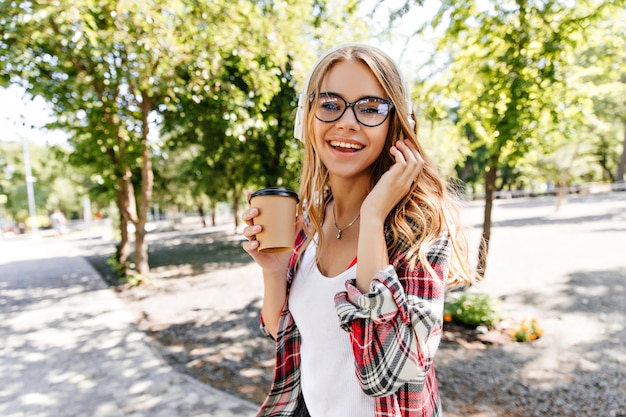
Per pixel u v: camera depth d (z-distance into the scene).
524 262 8.70
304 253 1.17
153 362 4.45
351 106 0.98
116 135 8.29
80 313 6.82
